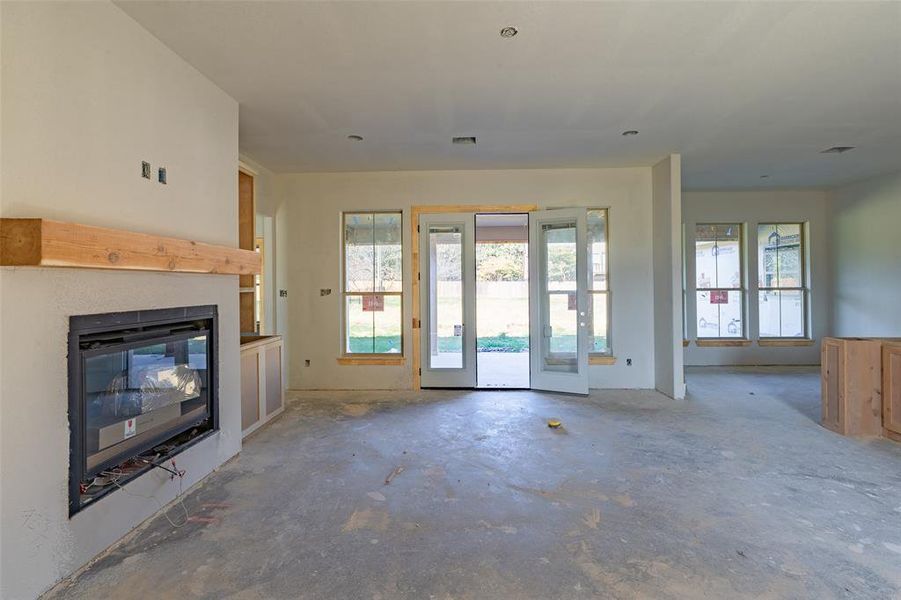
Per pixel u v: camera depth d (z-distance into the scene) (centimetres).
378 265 545
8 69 162
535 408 449
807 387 538
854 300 623
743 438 355
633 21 234
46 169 176
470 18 229
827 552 201
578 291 498
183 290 257
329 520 232
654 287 523
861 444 340
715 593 175
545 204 529
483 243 1005
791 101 339
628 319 530
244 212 451
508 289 1027
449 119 369
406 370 533
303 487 271
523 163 503
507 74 292
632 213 526
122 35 216
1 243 155
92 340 197
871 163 517
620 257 529
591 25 237
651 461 309
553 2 216
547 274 523
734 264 685
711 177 586
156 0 208
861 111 359
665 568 191
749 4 220
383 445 345
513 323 1024
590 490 265
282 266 538
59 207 181
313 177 537
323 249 538
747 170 549
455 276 534
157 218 238
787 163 517
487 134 406
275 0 210
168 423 249
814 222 671
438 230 536
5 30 160
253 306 452
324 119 365
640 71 289
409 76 293
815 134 415
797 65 282
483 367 696
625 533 218
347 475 289
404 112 353
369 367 534
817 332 674
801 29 241
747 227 676
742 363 676
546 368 523
